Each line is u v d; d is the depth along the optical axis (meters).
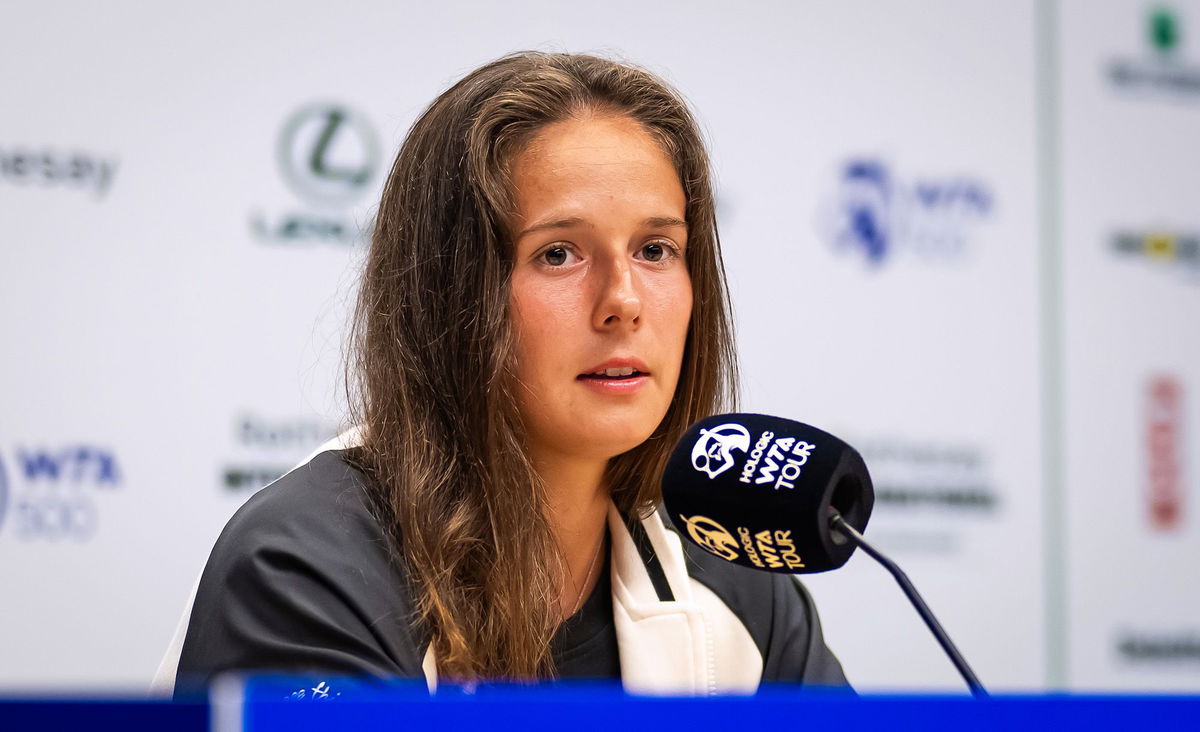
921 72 9.92
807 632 5.53
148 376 8.45
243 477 8.55
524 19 9.29
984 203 9.99
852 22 9.84
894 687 9.52
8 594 8.19
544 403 4.67
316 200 8.78
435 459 4.77
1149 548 10.17
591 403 4.64
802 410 9.52
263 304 8.65
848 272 9.70
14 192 8.31
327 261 8.77
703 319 5.17
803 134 9.69
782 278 9.55
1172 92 10.45
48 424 8.28
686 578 5.23
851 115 9.78
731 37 9.61
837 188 9.72
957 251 9.92
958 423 9.82
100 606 8.31
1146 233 10.30
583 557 5.13
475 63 9.18
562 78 4.86
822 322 9.61
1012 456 9.92
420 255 4.93
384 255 5.14
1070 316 10.10
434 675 4.48
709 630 5.18
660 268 4.80
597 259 4.68
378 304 5.09
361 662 4.13
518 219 4.69
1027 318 10.02
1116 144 10.27
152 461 8.43
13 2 8.37
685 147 5.00
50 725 2.26
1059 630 9.96
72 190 8.40
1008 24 10.12
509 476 4.73
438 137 4.98
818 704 2.35
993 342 9.93
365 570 4.41
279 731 2.24
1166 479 10.24
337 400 6.19
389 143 8.95
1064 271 10.11
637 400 4.68
